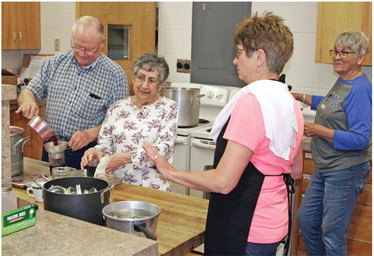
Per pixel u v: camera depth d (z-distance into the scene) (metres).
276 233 1.52
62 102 2.70
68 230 1.28
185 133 3.58
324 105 2.73
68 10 4.26
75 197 1.45
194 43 4.21
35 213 1.32
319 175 2.81
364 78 2.62
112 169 2.13
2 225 1.23
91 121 2.72
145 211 1.54
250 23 1.53
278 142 1.45
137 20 4.08
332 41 3.18
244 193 1.51
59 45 4.39
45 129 2.14
